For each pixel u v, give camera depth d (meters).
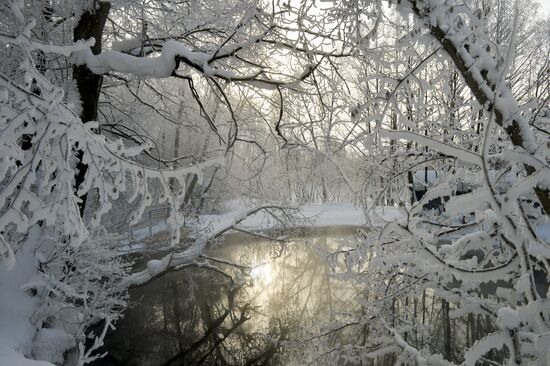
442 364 4.17
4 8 5.07
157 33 7.11
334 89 5.54
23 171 2.63
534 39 4.14
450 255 4.55
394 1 2.39
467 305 4.30
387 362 7.56
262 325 10.67
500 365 4.12
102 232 7.68
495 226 3.90
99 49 6.20
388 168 4.63
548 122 3.42
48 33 5.87
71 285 5.64
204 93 10.12
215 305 11.95
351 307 9.55
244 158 8.66
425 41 2.45
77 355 4.80
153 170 3.31
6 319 4.34
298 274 13.66
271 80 5.80
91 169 2.96
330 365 6.46
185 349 9.84
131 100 9.63
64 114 2.76
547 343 2.37
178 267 10.85
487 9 2.74
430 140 2.59
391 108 3.03
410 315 6.45
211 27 6.76
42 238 5.19
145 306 11.34
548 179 2.26
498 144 3.80
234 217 11.05
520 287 2.44
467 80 2.30
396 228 3.45
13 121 2.58
